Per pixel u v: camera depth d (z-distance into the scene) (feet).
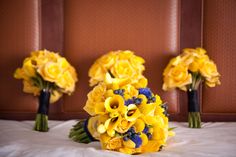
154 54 6.05
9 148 4.47
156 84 6.06
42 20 6.13
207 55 5.95
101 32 6.03
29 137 4.88
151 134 4.24
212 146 4.50
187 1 6.10
